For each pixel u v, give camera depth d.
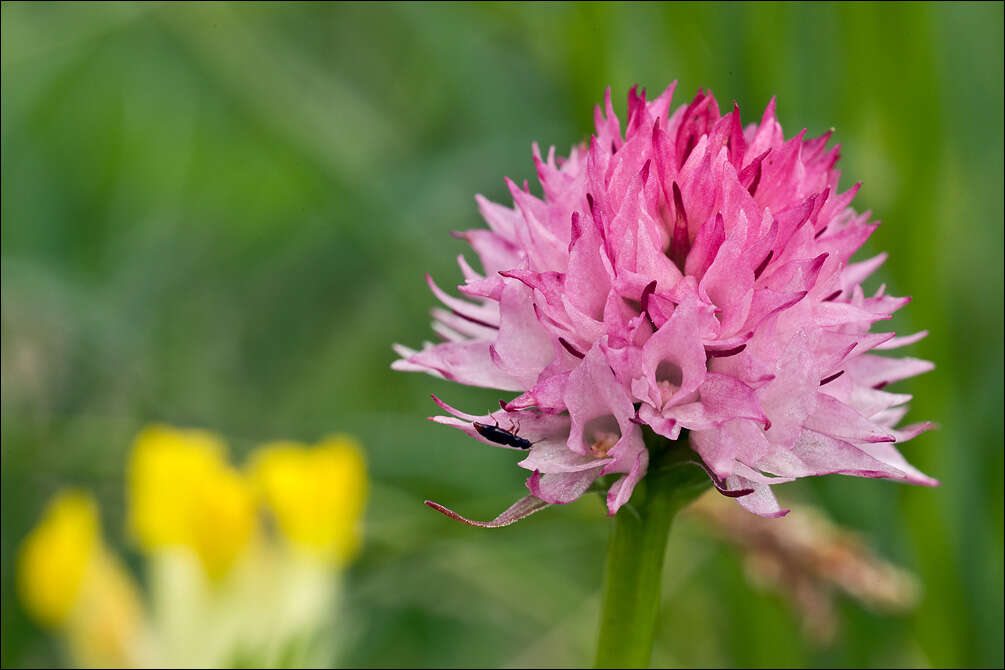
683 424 0.17
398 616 0.24
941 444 0.22
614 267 0.17
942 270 0.22
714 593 0.23
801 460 0.17
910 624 0.22
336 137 0.25
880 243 0.22
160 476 0.21
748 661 0.22
